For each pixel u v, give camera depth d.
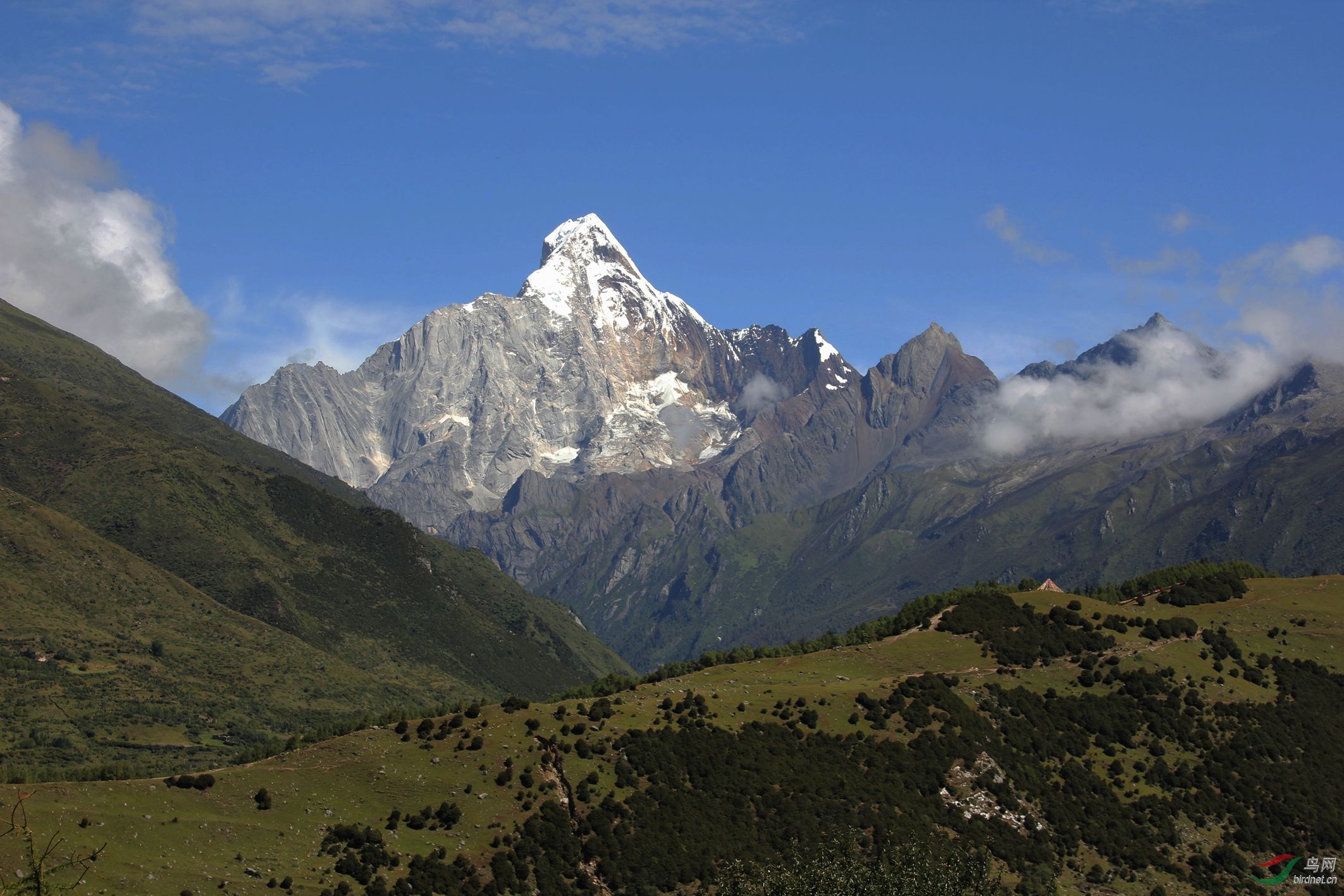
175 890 156.62
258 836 178.50
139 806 176.75
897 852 182.12
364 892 170.50
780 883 156.62
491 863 186.12
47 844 157.50
